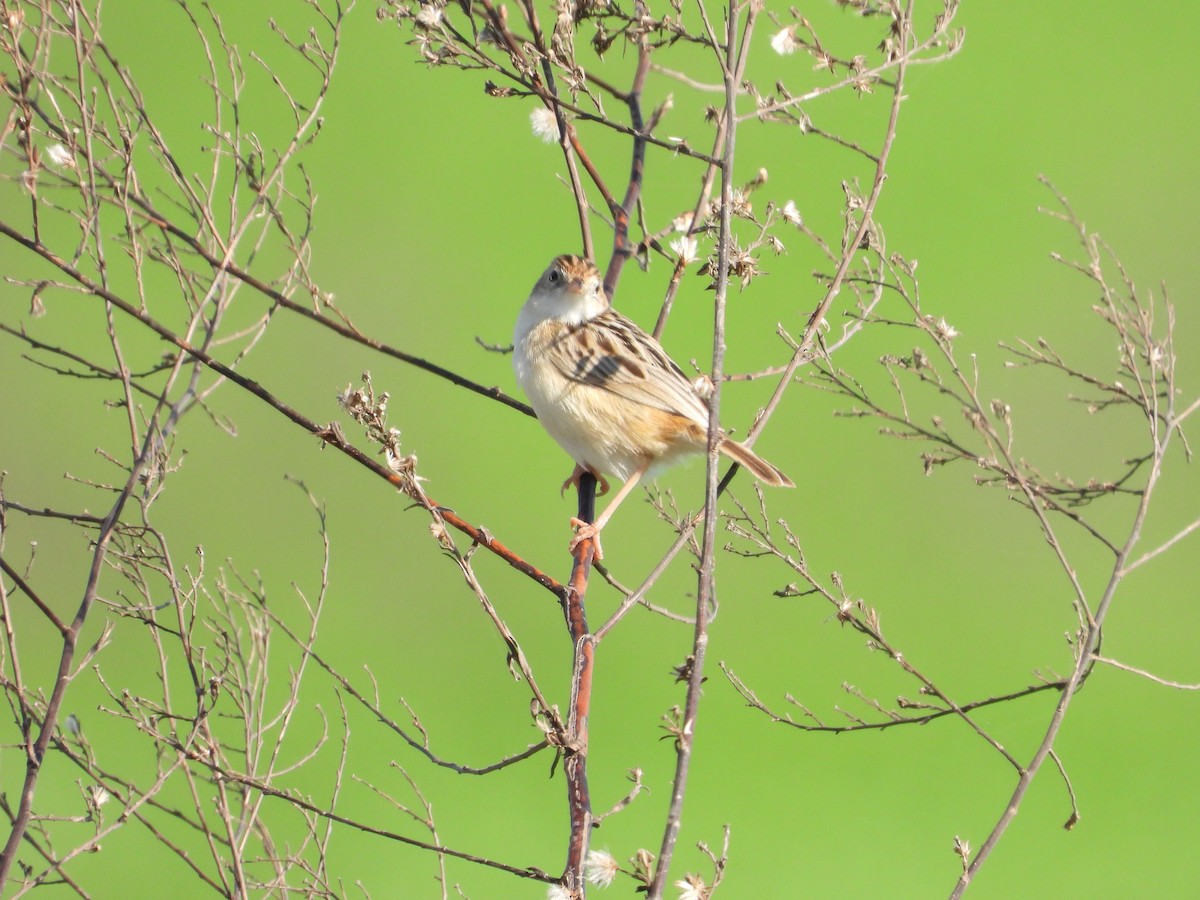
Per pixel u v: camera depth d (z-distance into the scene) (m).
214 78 7.13
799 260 18.08
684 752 4.70
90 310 17.88
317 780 13.16
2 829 11.55
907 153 20.69
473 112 21.41
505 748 13.87
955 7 6.33
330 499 16.72
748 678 14.98
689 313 17.61
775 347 17.02
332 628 15.00
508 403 6.96
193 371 6.99
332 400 17.28
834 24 20.06
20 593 14.97
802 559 6.39
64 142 6.49
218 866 5.89
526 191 20.00
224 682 6.41
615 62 16.11
